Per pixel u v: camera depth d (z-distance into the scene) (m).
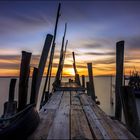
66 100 6.91
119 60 3.99
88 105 5.83
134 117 3.23
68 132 3.19
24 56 3.53
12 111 3.68
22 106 3.53
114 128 3.43
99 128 3.42
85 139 2.88
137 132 3.18
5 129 2.75
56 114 4.53
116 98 4.05
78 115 4.45
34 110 3.48
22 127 2.83
